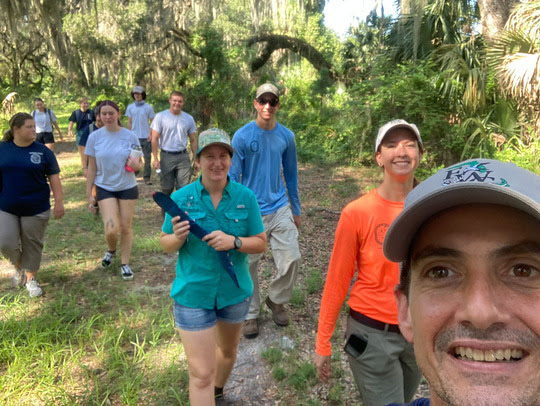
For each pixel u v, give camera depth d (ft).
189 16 61.72
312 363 10.96
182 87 60.18
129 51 72.02
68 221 22.70
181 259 7.92
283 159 12.75
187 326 7.61
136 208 25.80
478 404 2.06
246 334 12.22
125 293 14.83
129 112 31.04
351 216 6.70
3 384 9.64
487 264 2.18
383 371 6.62
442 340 2.25
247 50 60.75
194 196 8.02
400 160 6.76
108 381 10.11
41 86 96.89
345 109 36.70
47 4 45.73
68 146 50.90
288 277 12.23
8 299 14.07
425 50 37.58
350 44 61.57
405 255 2.62
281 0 56.95
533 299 2.10
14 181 13.58
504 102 29.89
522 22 30.12
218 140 7.80
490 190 2.07
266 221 12.14
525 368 2.08
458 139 29.22
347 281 6.89
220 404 9.71
